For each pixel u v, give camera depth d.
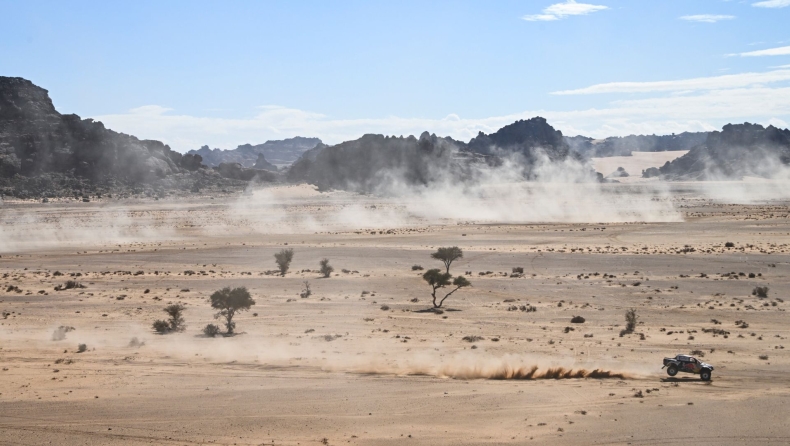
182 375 45.00
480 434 34.12
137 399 39.72
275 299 79.88
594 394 40.28
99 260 123.38
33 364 48.16
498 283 90.38
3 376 44.56
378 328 62.25
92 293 85.25
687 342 55.03
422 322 65.19
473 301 77.69
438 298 79.88
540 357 49.94
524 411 37.41
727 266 103.12
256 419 36.47
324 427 35.31
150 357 50.62
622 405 38.09
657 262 108.94
